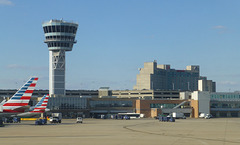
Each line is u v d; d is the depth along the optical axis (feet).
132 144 189.67
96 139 215.72
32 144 187.83
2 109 339.57
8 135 242.37
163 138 225.15
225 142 205.57
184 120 555.28
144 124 407.44
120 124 407.03
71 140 208.95
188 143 197.67
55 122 450.30
